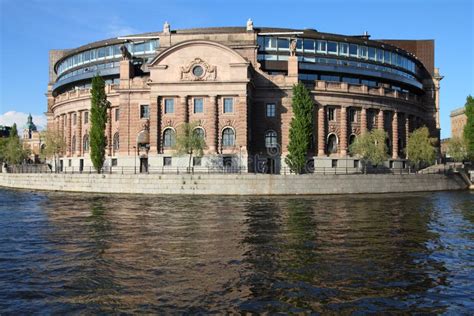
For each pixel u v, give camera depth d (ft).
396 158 249.55
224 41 230.68
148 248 65.98
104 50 264.93
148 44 251.39
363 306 41.47
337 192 174.40
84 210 116.16
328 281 49.14
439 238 74.84
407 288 46.85
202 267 54.75
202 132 208.13
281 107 222.28
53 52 341.00
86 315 39.29
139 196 163.12
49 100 331.57
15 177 220.02
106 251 63.98
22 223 92.12
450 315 39.42
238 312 39.88
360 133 238.68
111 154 237.66
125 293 44.98
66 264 56.39
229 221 94.53
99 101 201.16
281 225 88.69
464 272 53.16
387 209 118.73
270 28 249.55
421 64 304.30
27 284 48.01
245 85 206.39
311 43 246.47
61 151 253.03
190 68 209.05
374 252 63.62
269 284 47.93
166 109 212.43
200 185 169.27
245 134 205.36
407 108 262.06
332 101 231.09
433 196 166.40
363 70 249.96
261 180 168.35
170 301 42.65
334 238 74.18
